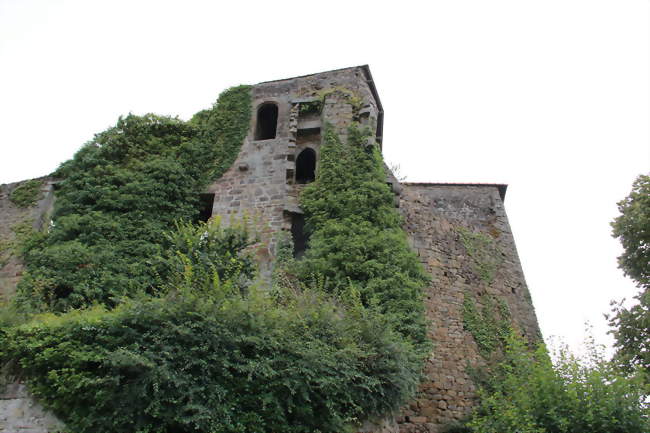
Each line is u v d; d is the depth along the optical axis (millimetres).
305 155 19250
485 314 16828
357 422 9930
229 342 9148
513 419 10648
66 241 15000
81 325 9102
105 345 8898
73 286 13625
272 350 9477
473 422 12219
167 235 13969
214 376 8859
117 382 8320
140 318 9078
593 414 9711
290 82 19703
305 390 9227
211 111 19375
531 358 15781
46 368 8969
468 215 19234
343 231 14438
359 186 15656
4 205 18172
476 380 15156
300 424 9195
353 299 12328
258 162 17609
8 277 16125
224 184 17328
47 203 18016
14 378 9094
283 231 15547
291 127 18062
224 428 8477
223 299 9586
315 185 16297
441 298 16484
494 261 18344
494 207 19625
